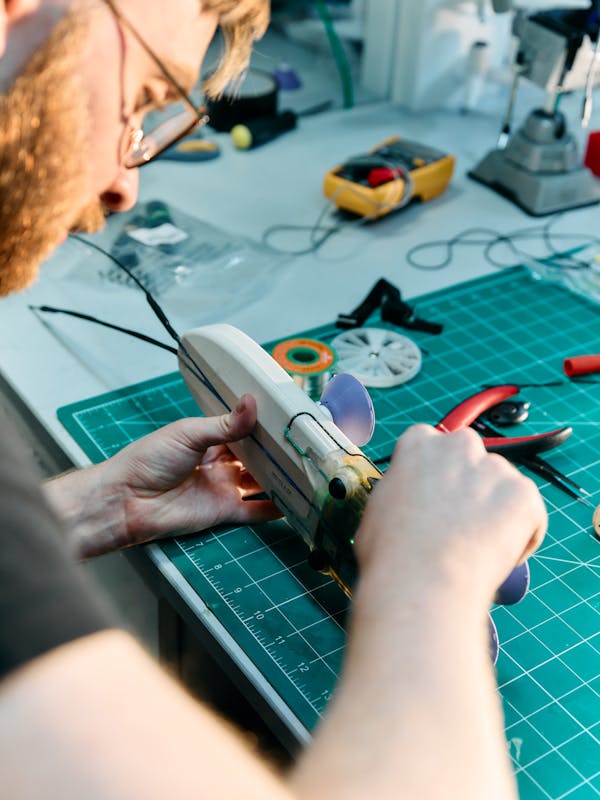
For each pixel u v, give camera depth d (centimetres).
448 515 65
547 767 76
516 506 67
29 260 61
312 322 133
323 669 83
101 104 57
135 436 111
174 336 114
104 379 121
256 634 86
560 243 154
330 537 84
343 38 213
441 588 59
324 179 165
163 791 38
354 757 50
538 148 161
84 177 59
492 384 122
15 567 40
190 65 63
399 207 159
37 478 45
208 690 114
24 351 125
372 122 192
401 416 115
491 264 148
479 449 72
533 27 157
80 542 92
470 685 54
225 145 180
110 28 55
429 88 195
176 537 97
